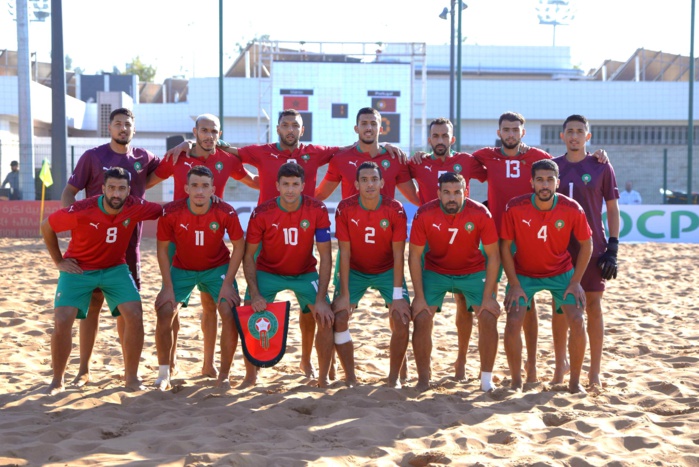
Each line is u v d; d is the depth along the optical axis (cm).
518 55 3944
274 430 469
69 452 425
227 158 655
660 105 3509
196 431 461
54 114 1784
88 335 615
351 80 2797
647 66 3831
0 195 2014
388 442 443
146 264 1378
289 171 574
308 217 595
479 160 661
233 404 532
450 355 736
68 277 579
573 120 619
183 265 611
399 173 659
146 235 1888
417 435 458
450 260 593
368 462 409
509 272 590
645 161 2767
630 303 1022
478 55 3931
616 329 844
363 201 593
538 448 433
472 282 596
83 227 561
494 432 461
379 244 602
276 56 3341
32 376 630
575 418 490
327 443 444
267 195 657
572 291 581
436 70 3825
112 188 551
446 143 643
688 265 1407
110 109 3700
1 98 3216
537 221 574
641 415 494
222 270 614
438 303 605
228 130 3609
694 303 1027
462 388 598
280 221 592
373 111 642
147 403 541
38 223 1867
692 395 557
